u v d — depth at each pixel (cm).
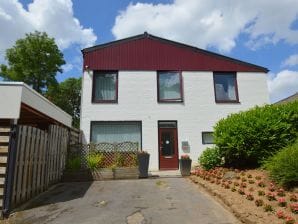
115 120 1594
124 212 749
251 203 729
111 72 1658
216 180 994
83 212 760
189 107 1653
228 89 1728
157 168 1559
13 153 769
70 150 1318
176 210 752
